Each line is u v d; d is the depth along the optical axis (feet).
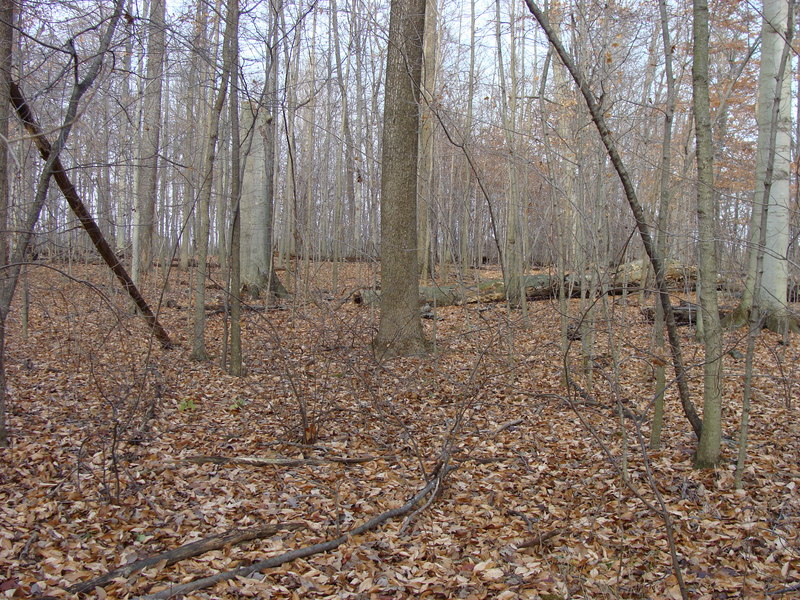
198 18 25.27
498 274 60.59
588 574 11.61
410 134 29.04
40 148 18.62
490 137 32.58
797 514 13.24
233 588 11.00
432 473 16.07
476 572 11.75
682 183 22.85
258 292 46.16
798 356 26.66
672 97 15.99
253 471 16.78
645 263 26.30
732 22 20.94
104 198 41.24
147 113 37.52
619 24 21.26
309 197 53.01
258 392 24.09
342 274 59.00
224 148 42.45
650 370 25.03
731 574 11.20
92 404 21.88
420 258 56.39
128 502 14.53
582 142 21.95
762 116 28.07
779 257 13.92
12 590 10.58
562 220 25.82
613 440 18.83
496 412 22.00
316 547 12.46
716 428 15.51
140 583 11.09
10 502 14.28
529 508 14.66
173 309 43.09
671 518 13.48
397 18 27.89
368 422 20.86
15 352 29.53
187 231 62.39
